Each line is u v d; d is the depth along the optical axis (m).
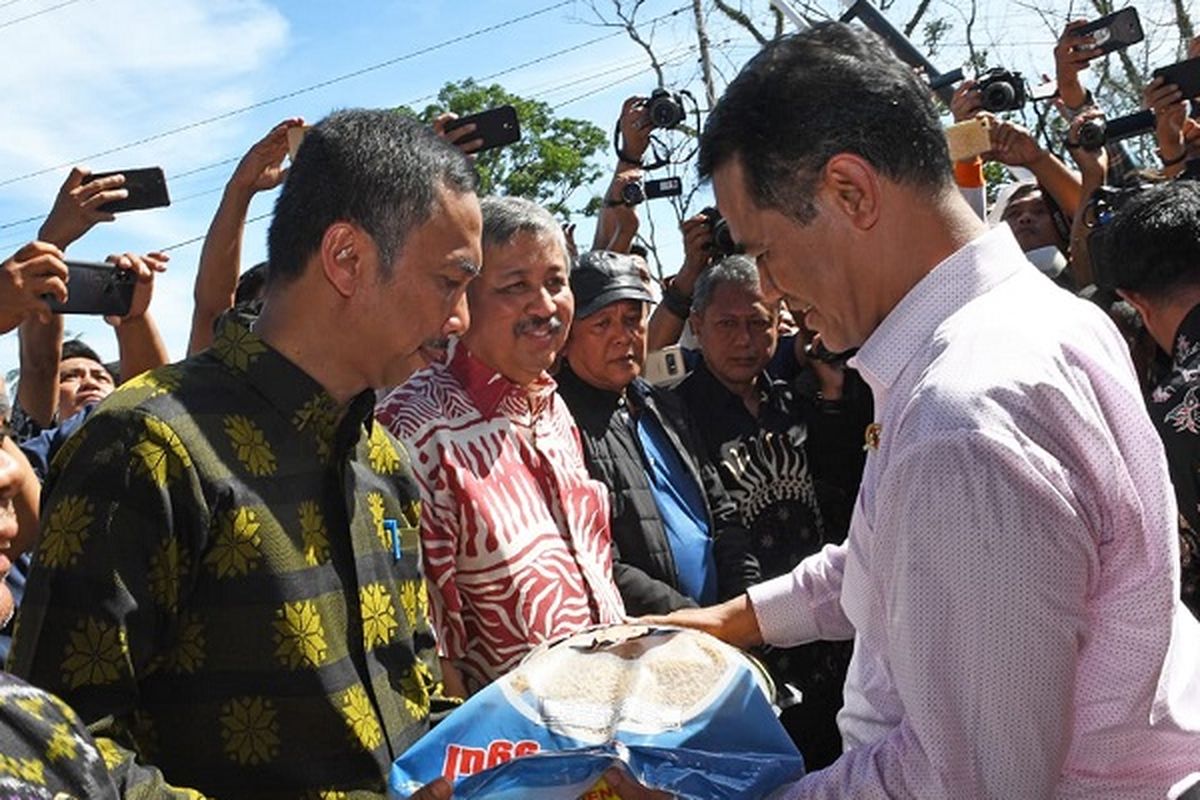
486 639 2.62
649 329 4.73
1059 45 5.12
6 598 1.86
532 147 21.39
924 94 1.65
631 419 3.46
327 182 1.92
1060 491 1.46
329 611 1.89
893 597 1.51
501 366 2.82
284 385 1.90
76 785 1.30
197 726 1.79
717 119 1.70
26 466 2.36
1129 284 2.78
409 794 1.74
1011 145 4.86
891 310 1.67
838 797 1.60
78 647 1.68
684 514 3.44
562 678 1.84
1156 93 4.89
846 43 1.67
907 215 1.64
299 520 1.88
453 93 21.80
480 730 1.80
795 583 2.27
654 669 1.84
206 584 1.79
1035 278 1.66
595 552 2.88
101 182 3.60
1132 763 1.61
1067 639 1.45
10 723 1.28
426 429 2.66
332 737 1.85
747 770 1.72
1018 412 1.47
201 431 1.80
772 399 3.99
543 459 2.83
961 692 1.45
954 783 1.46
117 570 1.69
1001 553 1.43
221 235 3.70
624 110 4.82
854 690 1.82
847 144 1.61
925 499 1.46
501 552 2.63
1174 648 1.70
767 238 1.69
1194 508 2.54
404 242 1.92
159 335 3.77
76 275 3.50
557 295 2.87
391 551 2.07
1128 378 1.61
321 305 1.93
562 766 1.69
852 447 3.96
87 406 4.64
